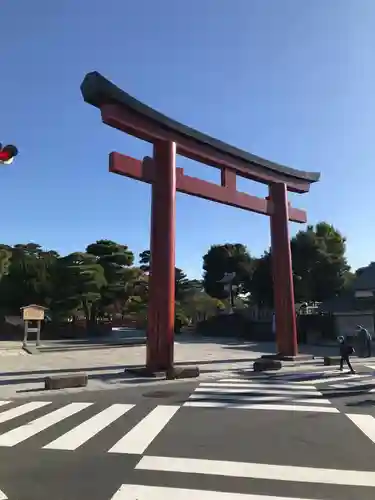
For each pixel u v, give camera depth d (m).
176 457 6.42
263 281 46.12
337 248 44.59
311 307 47.19
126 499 4.89
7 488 5.26
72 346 30.38
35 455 6.57
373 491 5.16
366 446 7.03
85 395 12.17
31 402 11.16
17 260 42.28
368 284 37.50
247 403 10.77
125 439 7.44
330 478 5.57
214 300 55.16
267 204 20.78
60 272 41.00
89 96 14.20
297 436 7.62
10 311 42.19
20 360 22.34
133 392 12.61
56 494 5.06
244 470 5.85
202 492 5.09
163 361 15.65
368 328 34.34
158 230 16.02
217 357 23.31
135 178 15.49
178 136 16.67
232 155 18.73
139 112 15.03
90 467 5.98
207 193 17.84
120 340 35.94
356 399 11.30
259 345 33.31
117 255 46.31
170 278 15.94
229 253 63.25
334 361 19.27
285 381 14.60
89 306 45.00
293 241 44.12
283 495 5.02
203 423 8.62
